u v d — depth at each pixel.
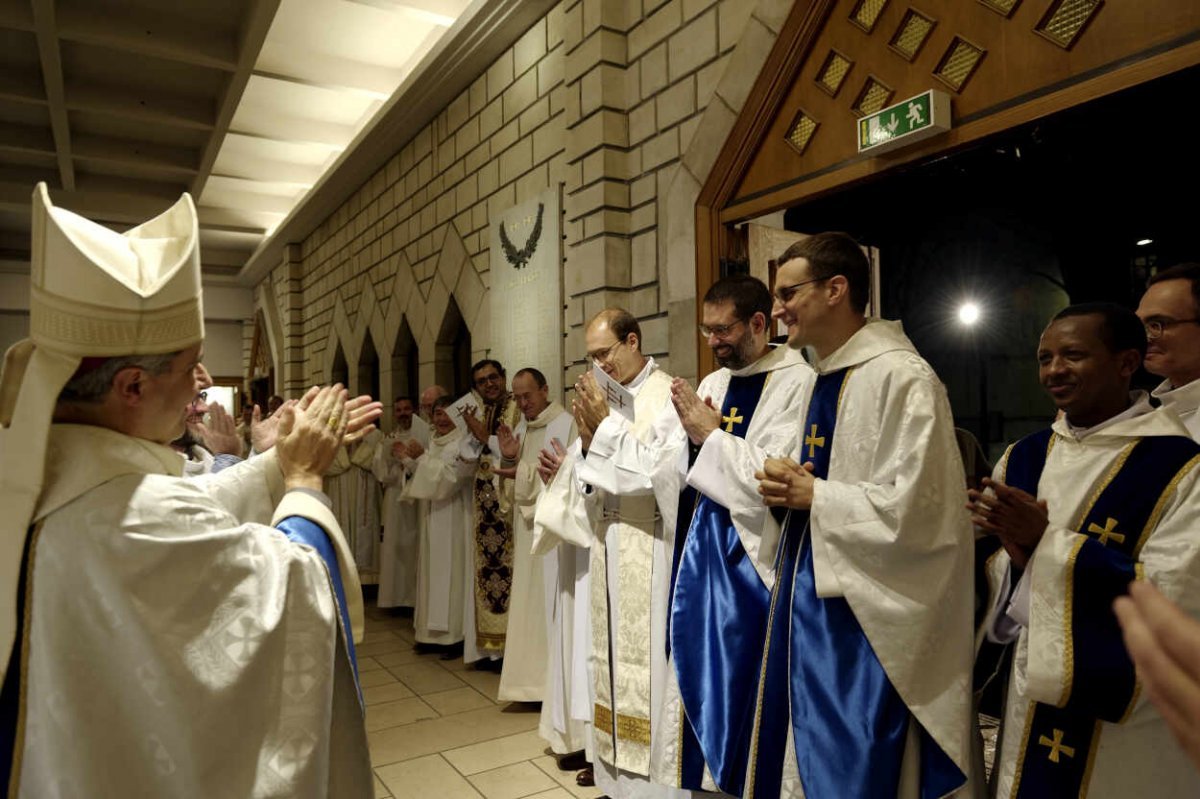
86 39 6.33
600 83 4.24
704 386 2.52
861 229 4.80
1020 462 1.60
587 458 2.49
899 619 1.54
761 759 1.73
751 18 3.40
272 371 12.67
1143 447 1.40
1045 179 4.14
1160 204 3.97
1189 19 2.03
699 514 2.14
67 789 0.85
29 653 0.88
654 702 2.38
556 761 3.04
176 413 1.06
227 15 6.61
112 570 0.89
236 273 14.45
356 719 1.17
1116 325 1.45
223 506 1.24
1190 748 0.49
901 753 1.52
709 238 3.69
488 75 6.00
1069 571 1.32
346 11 6.79
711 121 3.62
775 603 1.79
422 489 4.48
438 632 4.59
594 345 2.80
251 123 8.77
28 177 9.88
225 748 0.93
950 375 5.21
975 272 5.09
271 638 0.98
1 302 13.16
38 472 0.90
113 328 0.94
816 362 1.92
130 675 0.88
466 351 6.86
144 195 10.66
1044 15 2.40
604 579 2.56
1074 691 1.29
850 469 1.71
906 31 2.87
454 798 2.73
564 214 4.93
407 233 7.61
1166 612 0.52
